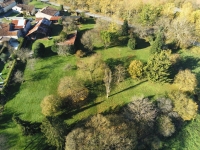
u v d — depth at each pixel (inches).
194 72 3100.4
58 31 3966.5
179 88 2637.8
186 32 3376.0
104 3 4394.7
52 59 3255.4
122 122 2153.1
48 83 2842.0
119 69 2842.0
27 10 4707.2
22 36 3791.8
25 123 2165.4
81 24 4180.6
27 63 3179.1
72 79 2613.2
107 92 2561.5
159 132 2236.7
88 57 3280.0
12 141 2171.5
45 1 5556.1
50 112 2300.7
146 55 3336.6
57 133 1879.9
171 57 3009.4
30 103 2571.4
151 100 2618.1
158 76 2689.5
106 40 3326.8
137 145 2135.8
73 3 4970.5
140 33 3654.0
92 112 2472.9
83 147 1812.3
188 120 2456.9
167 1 4534.9
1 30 3649.1
